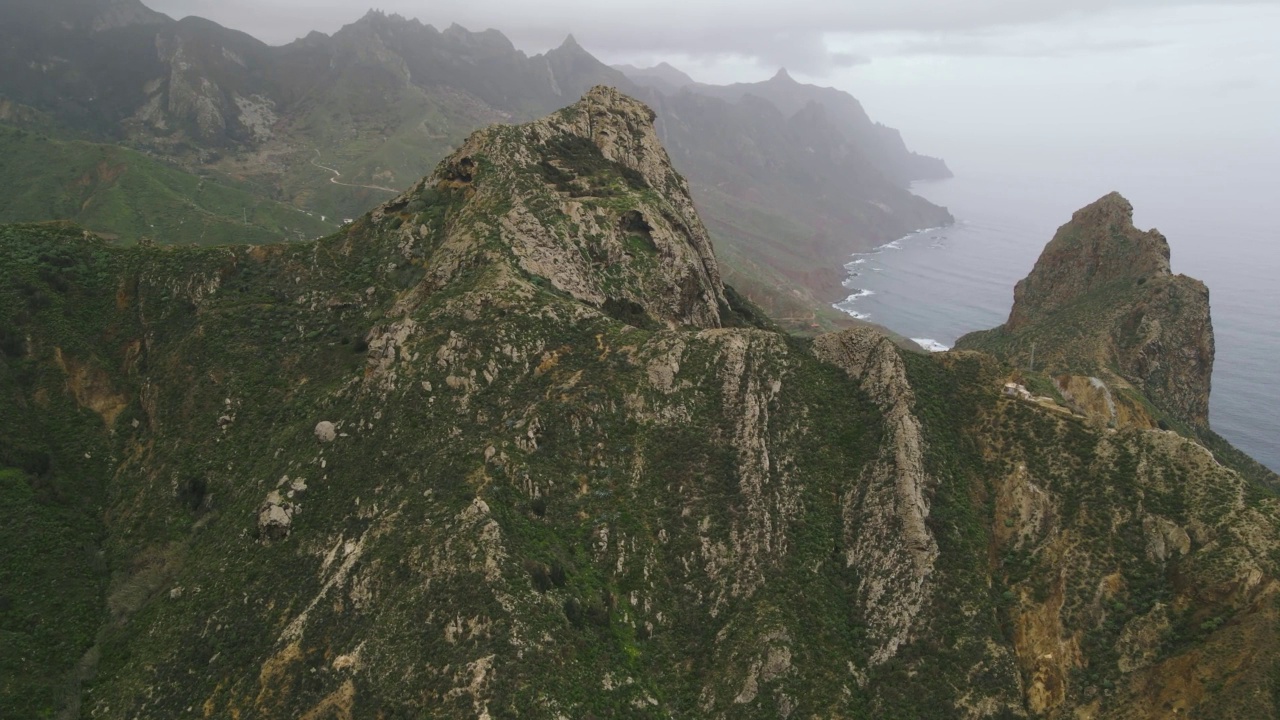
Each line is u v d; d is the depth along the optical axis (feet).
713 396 299.58
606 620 242.37
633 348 310.24
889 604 261.03
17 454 306.14
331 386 320.50
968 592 261.44
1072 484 284.20
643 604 251.80
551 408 286.46
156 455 318.24
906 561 267.18
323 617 236.43
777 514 278.26
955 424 313.94
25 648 253.85
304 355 343.87
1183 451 275.39
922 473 285.84
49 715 241.55
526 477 264.72
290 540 264.52
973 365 337.31
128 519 302.86
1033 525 279.49
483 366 297.94
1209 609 238.68
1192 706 217.97
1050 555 269.85
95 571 287.48
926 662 248.93
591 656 228.84
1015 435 303.68
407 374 295.48
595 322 324.39
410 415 285.43
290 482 278.67
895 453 287.48
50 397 331.98
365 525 258.37
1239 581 236.02
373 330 335.06
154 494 306.96
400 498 260.01
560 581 241.96
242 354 342.85
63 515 298.15
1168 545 259.39
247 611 251.19
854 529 279.49
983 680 244.63
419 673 215.72
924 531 270.05
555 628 226.79
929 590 262.47
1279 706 204.23
